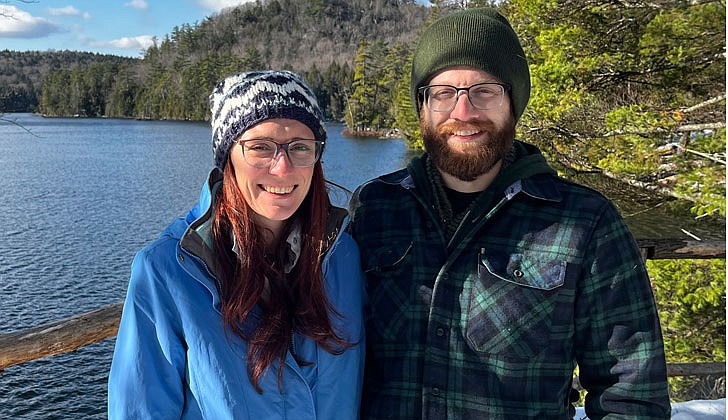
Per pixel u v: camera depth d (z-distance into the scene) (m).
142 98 92.44
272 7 125.75
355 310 1.39
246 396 1.23
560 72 5.80
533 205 1.39
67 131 67.06
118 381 1.24
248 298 1.23
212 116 1.31
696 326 5.65
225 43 113.19
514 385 1.31
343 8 130.25
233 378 1.22
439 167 1.44
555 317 1.31
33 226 20.73
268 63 108.31
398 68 59.81
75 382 9.80
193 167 37.53
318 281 1.32
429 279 1.39
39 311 12.89
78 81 95.75
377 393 1.40
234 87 1.27
